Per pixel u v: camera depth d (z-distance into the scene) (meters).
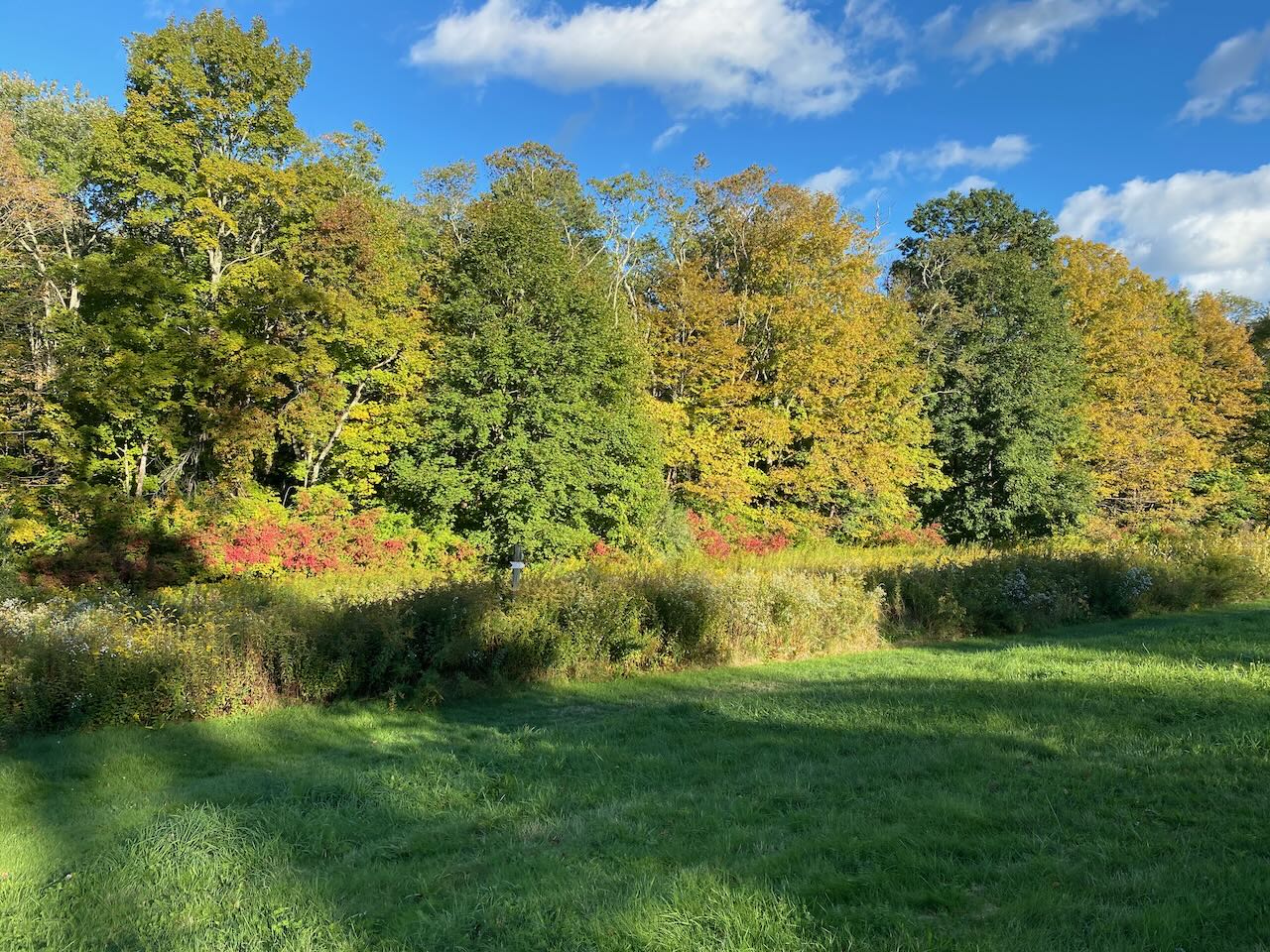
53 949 3.69
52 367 21.95
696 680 10.28
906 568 16.89
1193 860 4.21
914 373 32.00
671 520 25.56
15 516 18.42
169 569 18.17
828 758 6.39
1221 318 45.53
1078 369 35.66
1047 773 5.75
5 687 7.75
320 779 6.11
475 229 26.30
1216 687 8.36
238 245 25.00
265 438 21.28
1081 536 33.25
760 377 31.50
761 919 3.61
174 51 21.91
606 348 24.47
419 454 23.55
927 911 3.75
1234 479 42.19
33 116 25.34
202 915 3.97
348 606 9.84
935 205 41.28
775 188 30.92
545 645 10.25
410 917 3.85
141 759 7.03
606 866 4.35
